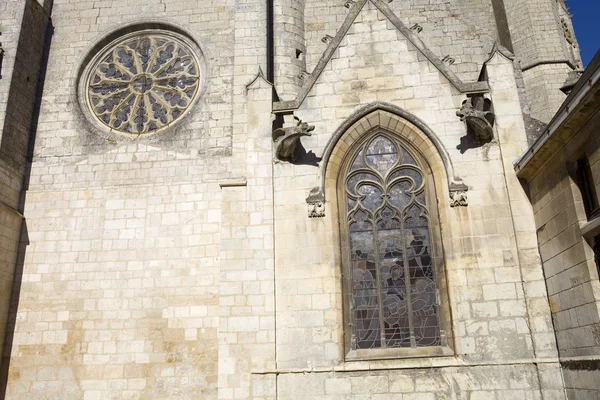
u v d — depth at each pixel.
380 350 14.45
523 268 14.24
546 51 22.41
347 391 13.88
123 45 22.27
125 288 18.08
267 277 15.00
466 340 13.93
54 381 17.23
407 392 13.73
